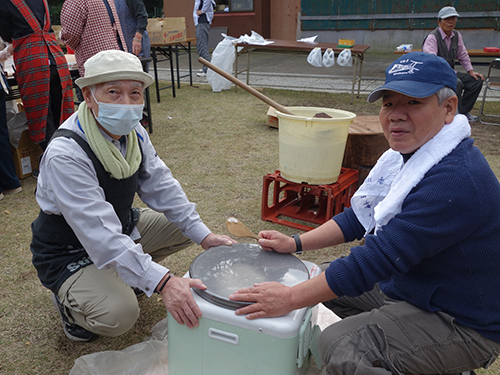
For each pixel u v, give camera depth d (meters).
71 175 1.52
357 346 1.34
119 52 1.52
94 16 4.10
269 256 1.68
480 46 11.92
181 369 1.58
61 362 1.83
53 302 2.00
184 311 1.44
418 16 12.36
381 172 1.63
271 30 14.03
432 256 1.28
